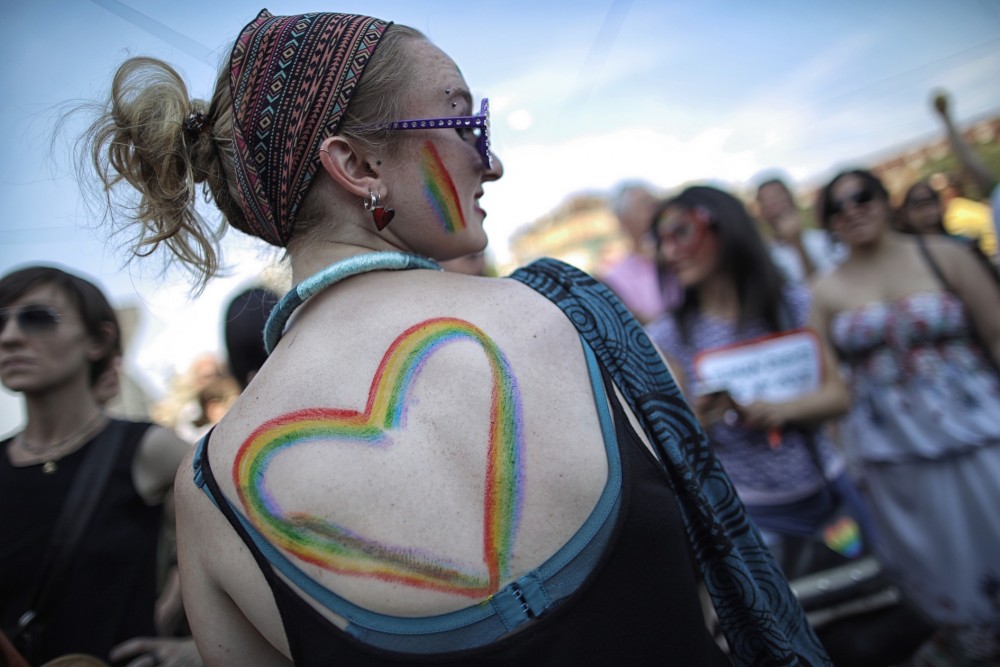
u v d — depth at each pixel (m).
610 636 0.66
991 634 2.24
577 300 0.81
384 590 0.65
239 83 0.81
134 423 1.84
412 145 0.83
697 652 0.71
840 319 2.48
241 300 1.81
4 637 1.38
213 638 0.75
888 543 2.47
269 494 0.69
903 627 1.78
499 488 0.67
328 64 0.79
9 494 1.70
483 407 0.70
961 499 2.29
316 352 0.74
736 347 2.26
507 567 0.66
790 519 1.99
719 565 0.83
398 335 0.74
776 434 2.05
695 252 2.30
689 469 0.80
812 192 3.31
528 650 0.65
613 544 0.68
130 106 0.89
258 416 0.72
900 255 2.42
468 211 0.88
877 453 2.43
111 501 1.72
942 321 2.31
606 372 0.77
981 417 2.26
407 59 0.83
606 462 0.71
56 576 1.62
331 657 0.66
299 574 0.67
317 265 0.83
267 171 0.81
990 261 2.62
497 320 0.76
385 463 0.67
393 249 0.87
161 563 2.24
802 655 0.91
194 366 3.05
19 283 1.74
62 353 1.74
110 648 1.63
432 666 0.64
